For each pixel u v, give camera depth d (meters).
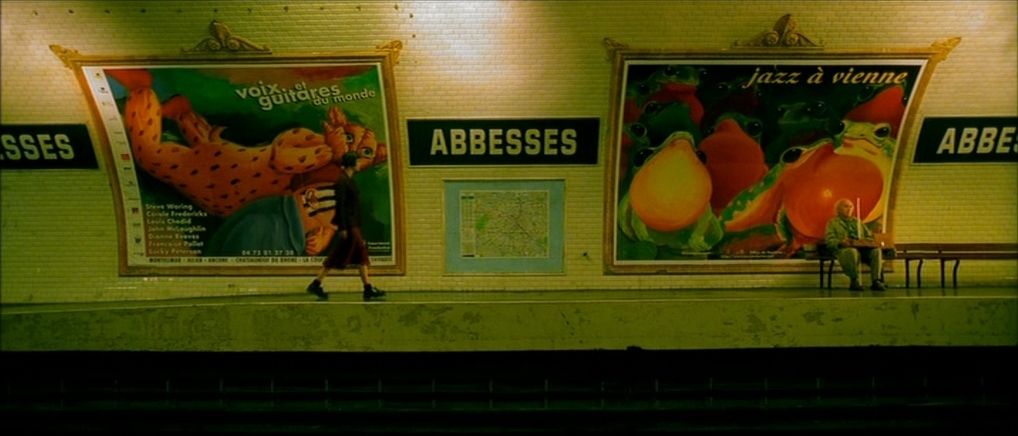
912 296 7.12
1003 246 8.01
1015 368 7.22
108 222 8.11
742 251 8.12
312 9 7.54
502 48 7.65
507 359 7.28
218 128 7.89
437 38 7.62
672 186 8.00
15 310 7.38
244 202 8.07
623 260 8.12
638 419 7.12
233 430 7.18
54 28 7.57
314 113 7.88
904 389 7.15
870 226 8.13
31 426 7.28
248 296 8.02
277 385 7.29
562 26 7.60
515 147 7.93
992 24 7.57
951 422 7.09
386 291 8.14
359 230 7.80
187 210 8.09
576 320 7.06
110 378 7.31
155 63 7.64
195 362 7.34
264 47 7.61
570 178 8.02
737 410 7.09
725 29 7.56
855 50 7.57
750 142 7.91
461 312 7.09
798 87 7.76
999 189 8.13
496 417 7.14
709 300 7.04
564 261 8.12
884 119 7.87
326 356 7.31
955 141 7.96
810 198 8.05
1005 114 7.86
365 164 7.97
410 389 7.24
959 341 6.99
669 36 7.58
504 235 8.09
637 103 7.78
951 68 7.71
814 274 8.12
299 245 8.12
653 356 7.22
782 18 7.49
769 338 7.04
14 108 7.81
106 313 7.17
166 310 7.17
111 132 7.89
